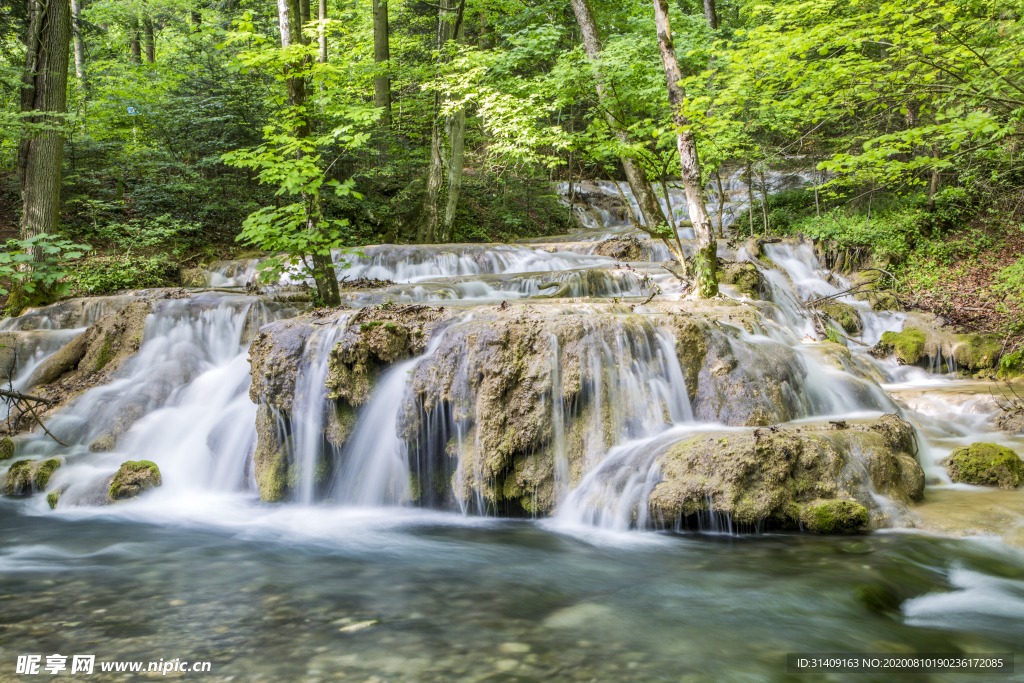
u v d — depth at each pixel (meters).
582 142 11.01
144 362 9.11
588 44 14.22
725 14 23.73
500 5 17.45
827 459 5.25
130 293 11.19
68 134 12.79
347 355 6.47
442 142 17.75
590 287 10.60
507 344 6.00
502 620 3.75
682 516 5.16
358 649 3.37
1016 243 14.06
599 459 5.87
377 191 19.08
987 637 3.46
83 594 4.23
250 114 16.30
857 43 8.34
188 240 15.24
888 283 13.48
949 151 13.51
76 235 14.23
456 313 6.81
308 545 5.32
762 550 4.75
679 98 9.65
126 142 16.70
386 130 18.48
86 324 10.77
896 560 4.41
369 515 6.21
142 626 3.69
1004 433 7.55
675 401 6.35
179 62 17.70
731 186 20.97
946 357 10.84
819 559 4.51
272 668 3.15
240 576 4.59
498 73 14.17
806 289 12.99
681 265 10.62
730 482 5.07
